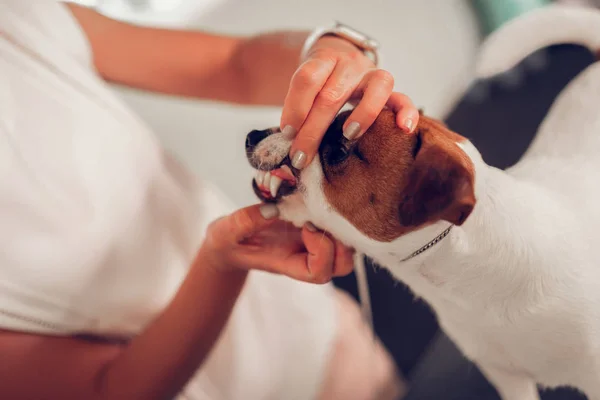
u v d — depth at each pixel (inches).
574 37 40.5
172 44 38.7
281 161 26.7
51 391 27.5
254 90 38.9
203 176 67.4
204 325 28.0
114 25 38.9
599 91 39.2
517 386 36.0
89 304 30.0
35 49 31.6
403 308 53.9
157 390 28.2
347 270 28.0
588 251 29.6
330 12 72.8
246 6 72.1
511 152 52.4
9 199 27.9
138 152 36.2
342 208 26.7
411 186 23.7
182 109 70.6
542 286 28.4
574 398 38.8
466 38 69.9
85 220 30.8
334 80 23.1
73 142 31.5
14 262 27.3
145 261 33.4
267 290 41.9
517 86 58.1
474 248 27.0
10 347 27.1
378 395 48.3
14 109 29.5
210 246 26.9
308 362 42.2
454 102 65.5
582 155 35.4
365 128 23.6
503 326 30.2
